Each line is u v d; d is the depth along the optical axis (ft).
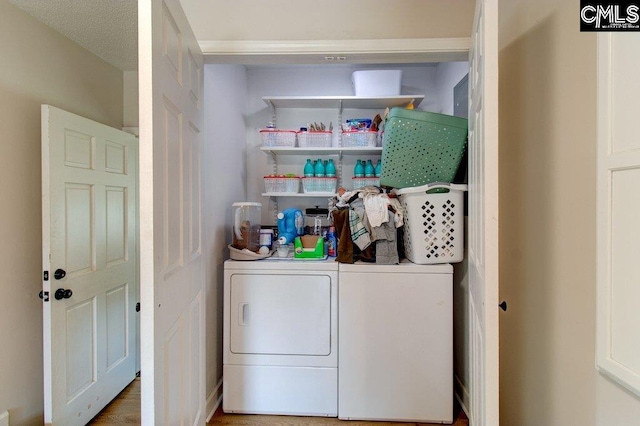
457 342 7.25
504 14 4.61
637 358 2.46
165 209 3.13
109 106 7.95
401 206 6.63
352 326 6.45
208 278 6.41
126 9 5.68
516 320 4.35
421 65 9.12
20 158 5.62
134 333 8.21
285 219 7.51
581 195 3.13
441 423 6.40
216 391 6.86
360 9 5.12
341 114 9.14
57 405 5.84
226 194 7.55
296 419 6.52
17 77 5.57
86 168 6.63
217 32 5.20
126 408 7.21
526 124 4.06
